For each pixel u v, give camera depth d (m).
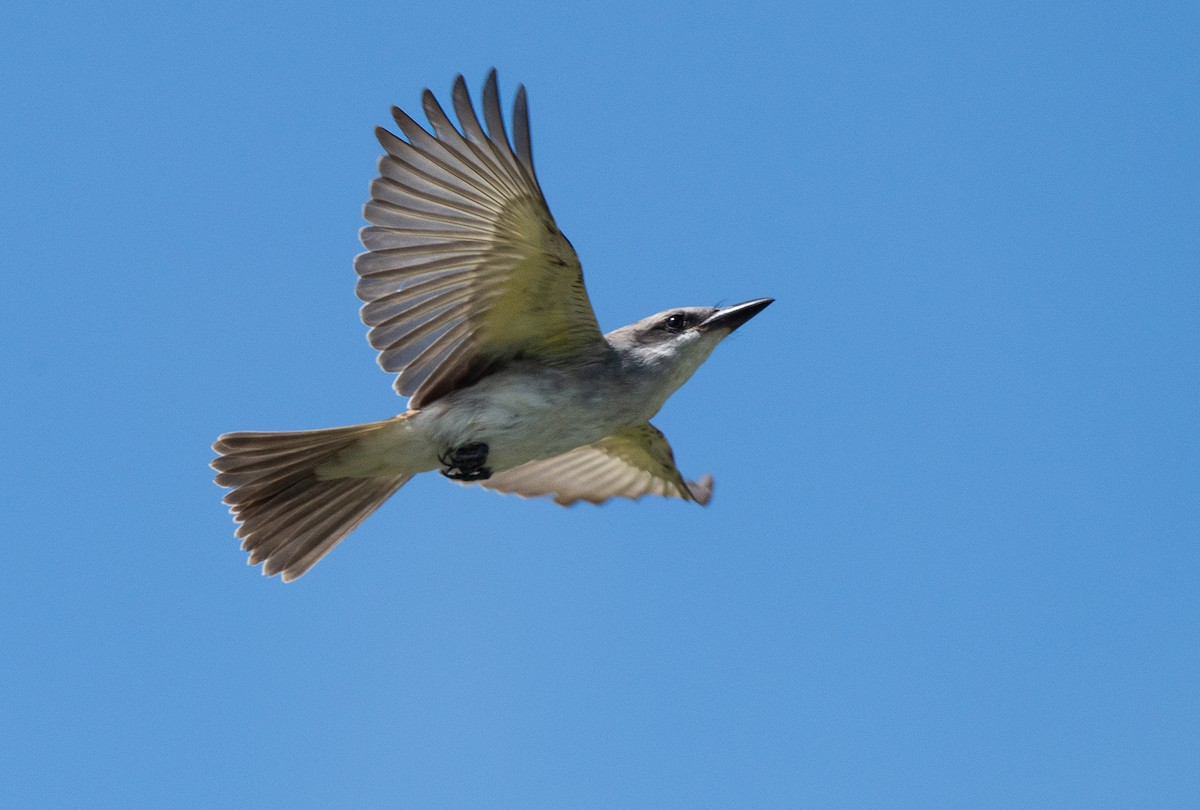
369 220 11.12
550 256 11.16
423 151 10.73
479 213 10.99
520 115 10.34
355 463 12.06
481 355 11.91
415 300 11.49
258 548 12.17
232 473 11.96
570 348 12.02
